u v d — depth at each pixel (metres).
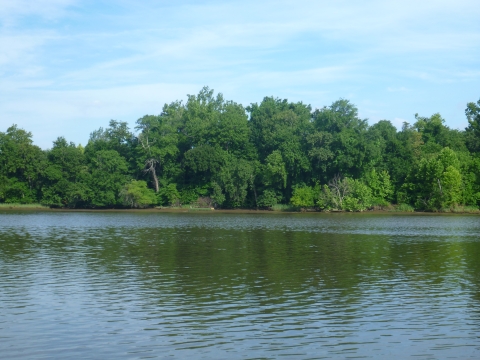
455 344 19.19
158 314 23.03
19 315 22.86
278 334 20.28
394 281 30.06
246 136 135.88
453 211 110.00
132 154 137.62
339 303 24.89
